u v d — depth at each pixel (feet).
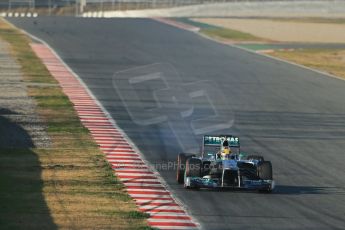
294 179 264.93
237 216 205.46
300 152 322.75
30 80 541.75
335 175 275.59
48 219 194.29
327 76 635.66
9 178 248.93
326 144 344.90
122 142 330.34
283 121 408.46
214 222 198.29
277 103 474.08
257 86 553.64
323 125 399.85
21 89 492.13
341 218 207.31
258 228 192.85
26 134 338.75
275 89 540.93
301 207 219.41
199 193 234.38
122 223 192.65
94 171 266.16
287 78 610.24
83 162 282.15
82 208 208.64
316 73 655.35
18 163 275.80
